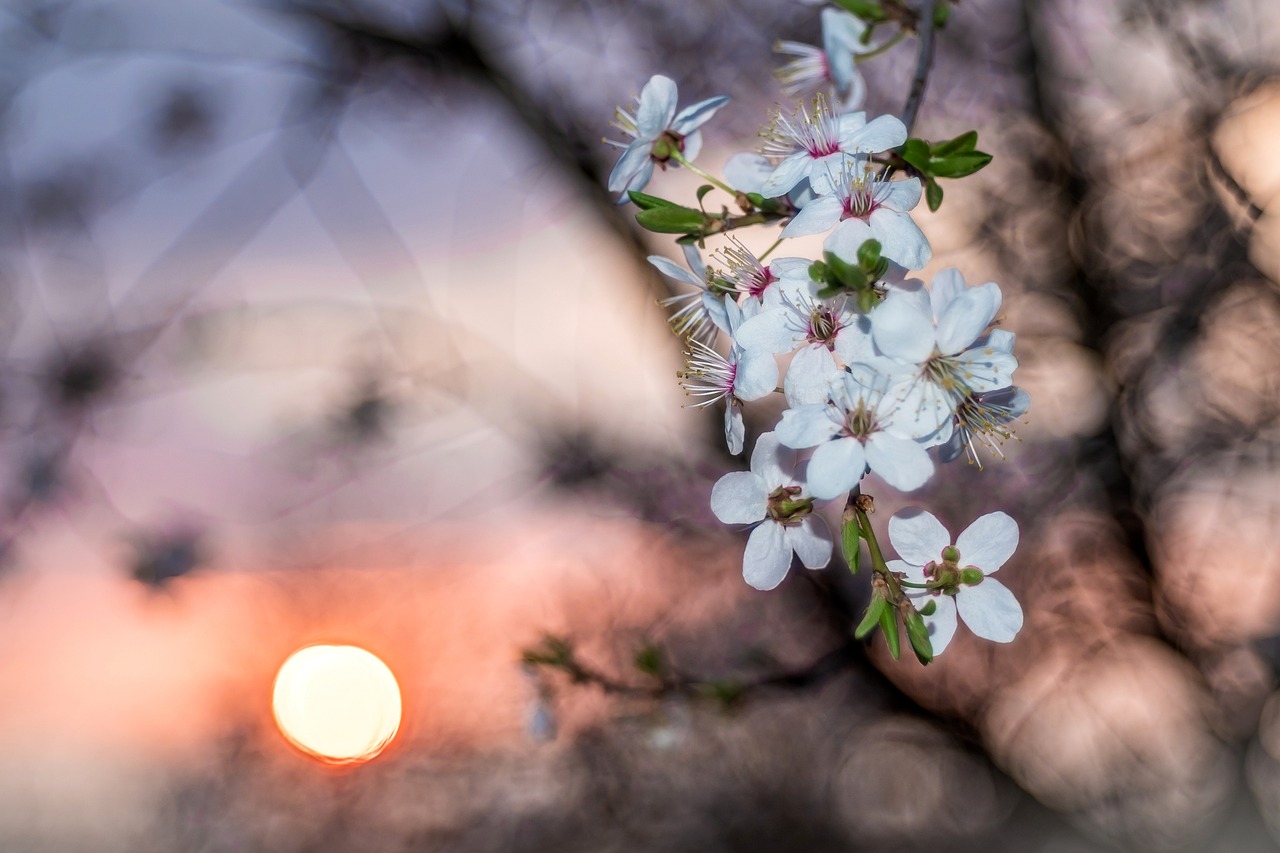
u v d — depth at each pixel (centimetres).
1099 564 491
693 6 534
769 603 519
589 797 564
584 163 536
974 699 515
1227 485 451
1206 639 460
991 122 500
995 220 485
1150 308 462
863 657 473
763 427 484
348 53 540
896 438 119
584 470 560
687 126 159
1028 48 475
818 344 127
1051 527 492
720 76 540
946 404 120
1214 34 423
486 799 569
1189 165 447
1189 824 464
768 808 569
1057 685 494
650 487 553
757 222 147
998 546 133
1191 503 461
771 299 132
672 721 352
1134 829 479
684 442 546
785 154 150
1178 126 451
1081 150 474
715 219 147
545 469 566
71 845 644
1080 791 495
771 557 138
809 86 204
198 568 559
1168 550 465
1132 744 482
